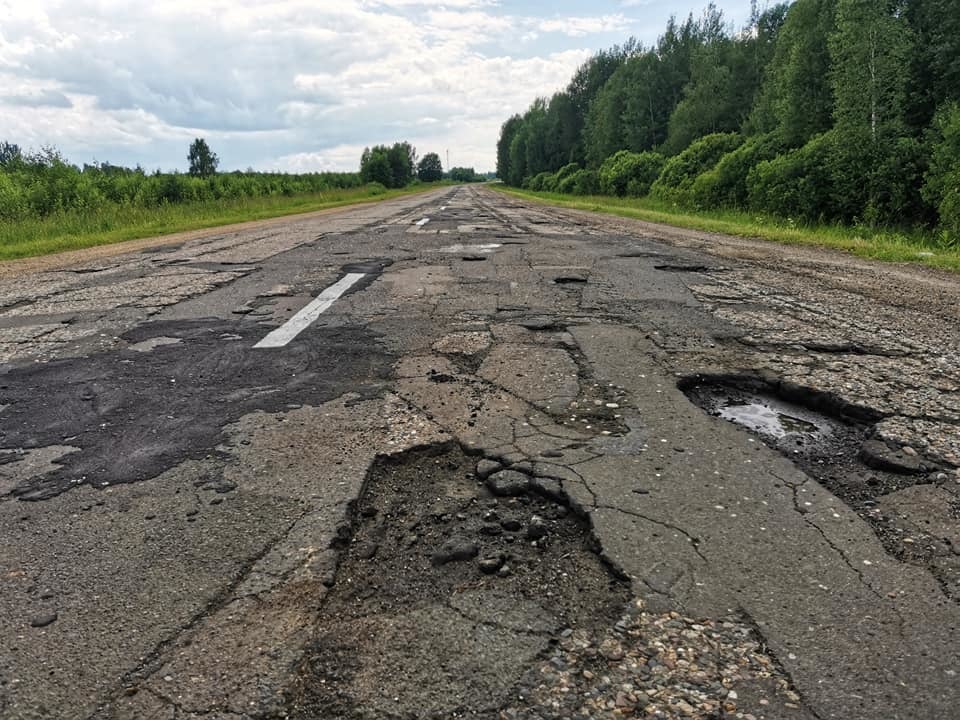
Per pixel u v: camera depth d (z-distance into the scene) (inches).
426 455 106.3
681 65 1744.6
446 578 74.7
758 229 527.2
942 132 544.4
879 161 598.9
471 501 92.4
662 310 212.5
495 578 74.7
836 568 75.4
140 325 197.6
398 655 61.9
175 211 776.3
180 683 58.6
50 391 139.3
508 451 106.3
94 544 81.2
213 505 90.2
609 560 76.8
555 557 78.9
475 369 149.6
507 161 4498.0
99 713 55.4
